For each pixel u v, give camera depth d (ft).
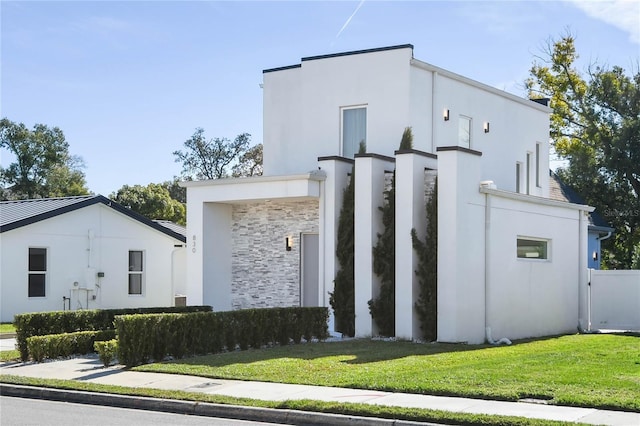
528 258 71.87
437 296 61.41
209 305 74.13
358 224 66.08
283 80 82.38
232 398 38.34
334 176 69.10
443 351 55.01
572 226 78.54
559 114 148.77
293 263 75.10
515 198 68.18
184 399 38.81
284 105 82.12
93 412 38.22
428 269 62.18
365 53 75.61
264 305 76.48
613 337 70.28
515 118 90.68
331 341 63.10
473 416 32.40
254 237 77.61
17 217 90.58
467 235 61.98
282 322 60.39
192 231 76.23
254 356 52.42
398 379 41.42
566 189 128.47
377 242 65.87
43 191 207.41
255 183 72.13
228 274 78.43
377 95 74.74
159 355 51.65
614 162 129.29
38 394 43.50
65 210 92.84
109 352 50.80
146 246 103.71
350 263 67.92
